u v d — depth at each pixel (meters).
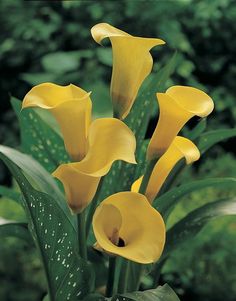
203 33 3.04
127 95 0.88
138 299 0.83
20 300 2.01
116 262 0.92
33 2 3.14
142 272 1.02
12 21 3.12
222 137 1.06
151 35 3.01
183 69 2.95
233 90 3.13
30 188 0.83
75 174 0.82
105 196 1.09
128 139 0.81
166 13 2.99
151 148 0.88
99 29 0.85
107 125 0.82
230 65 3.17
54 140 1.14
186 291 1.93
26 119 1.13
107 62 2.84
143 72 0.90
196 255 1.89
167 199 0.97
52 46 3.11
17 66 3.19
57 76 2.87
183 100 0.89
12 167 0.84
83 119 0.84
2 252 2.02
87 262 0.89
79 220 0.89
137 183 0.96
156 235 0.78
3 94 3.20
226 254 1.89
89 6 3.04
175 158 0.91
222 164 2.32
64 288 0.91
